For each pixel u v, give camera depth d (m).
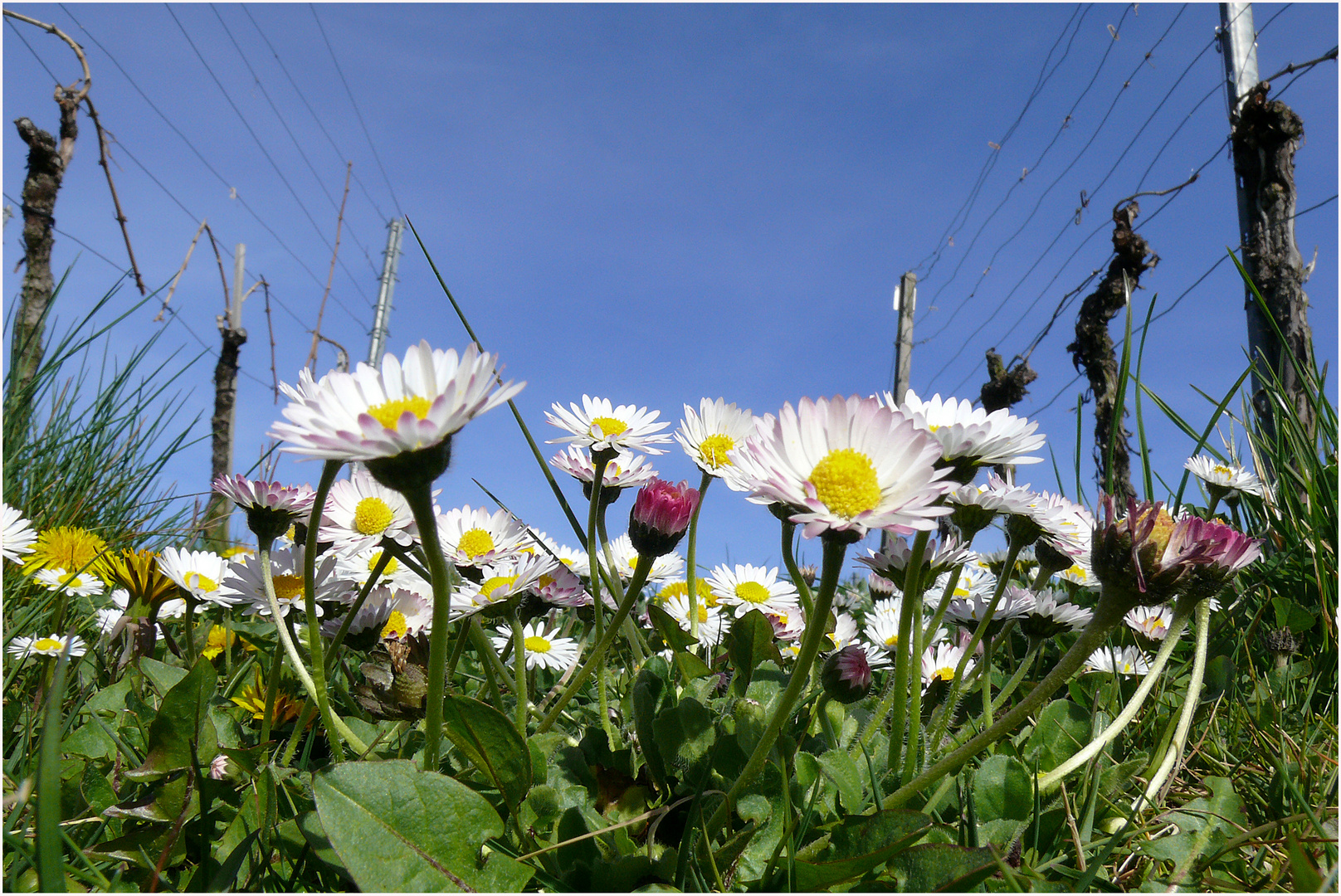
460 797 0.12
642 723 0.15
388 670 0.17
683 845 0.12
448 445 0.12
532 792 0.13
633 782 0.15
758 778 0.13
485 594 0.16
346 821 0.11
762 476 0.12
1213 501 0.28
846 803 0.13
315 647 0.14
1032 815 0.13
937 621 0.16
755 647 0.17
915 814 0.12
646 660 0.20
